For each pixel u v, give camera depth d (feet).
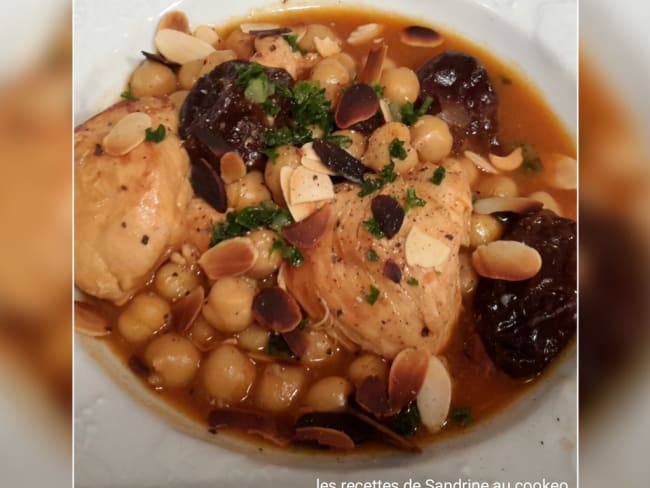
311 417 0.39
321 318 0.41
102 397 0.39
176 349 0.40
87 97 0.52
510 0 0.58
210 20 0.58
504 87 0.56
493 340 0.41
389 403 0.39
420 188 0.41
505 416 0.40
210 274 0.42
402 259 0.39
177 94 0.49
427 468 0.37
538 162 0.51
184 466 0.36
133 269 0.41
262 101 0.44
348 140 0.45
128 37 0.55
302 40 0.55
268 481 0.36
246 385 0.40
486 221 0.45
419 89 0.51
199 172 0.43
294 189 0.41
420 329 0.40
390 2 0.60
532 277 0.41
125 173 0.41
